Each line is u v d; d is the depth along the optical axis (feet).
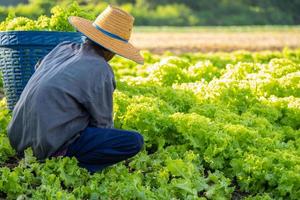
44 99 24.48
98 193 24.45
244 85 36.42
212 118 32.68
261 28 174.29
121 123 30.55
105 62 25.14
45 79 24.76
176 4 256.73
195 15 254.68
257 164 27.43
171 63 44.14
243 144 29.50
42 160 25.40
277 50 81.41
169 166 26.27
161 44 94.22
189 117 29.63
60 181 24.86
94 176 25.38
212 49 83.05
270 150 29.60
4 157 27.53
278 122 35.45
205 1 264.72
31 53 31.17
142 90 36.42
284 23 271.28
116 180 25.96
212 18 256.73
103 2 187.73
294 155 29.19
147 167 27.89
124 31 25.66
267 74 39.63
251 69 42.65
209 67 42.83
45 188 23.63
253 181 27.48
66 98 24.47
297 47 86.63
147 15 240.94
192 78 41.98
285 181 26.73
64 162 24.88
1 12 99.66
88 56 25.16
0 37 31.35
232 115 32.53
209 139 28.96
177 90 36.19
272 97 36.29
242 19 261.65
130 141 25.11
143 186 25.14
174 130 29.96
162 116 29.84
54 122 24.39
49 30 33.99
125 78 40.55
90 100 24.50
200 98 35.65
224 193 26.53
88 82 24.53
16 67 31.42
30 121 24.72
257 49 82.99
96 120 25.05
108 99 24.97
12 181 23.89
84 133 25.08
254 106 35.14
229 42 100.17
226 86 36.35
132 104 30.45
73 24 25.55
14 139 25.62
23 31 30.81
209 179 26.91
